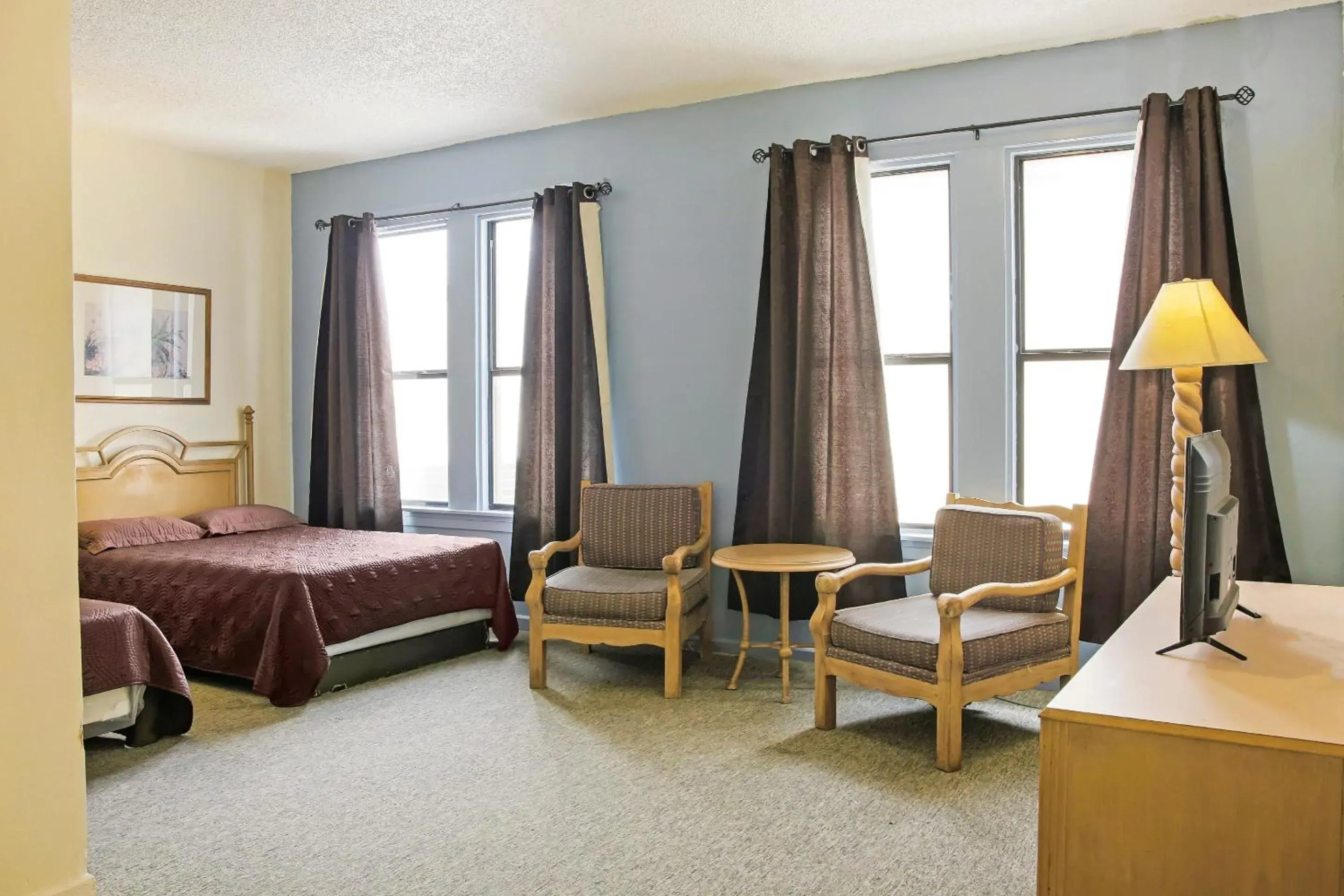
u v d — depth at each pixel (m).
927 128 3.90
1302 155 3.29
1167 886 1.52
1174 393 3.18
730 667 4.07
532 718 3.39
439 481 5.30
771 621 4.24
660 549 4.11
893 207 4.10
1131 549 3.41
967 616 3.16
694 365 4.40
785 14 3.38
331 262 5.25
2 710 1.36
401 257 5.37
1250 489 3.27
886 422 3.92
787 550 3.79
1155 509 3.40
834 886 2.15
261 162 5.32
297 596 3.56
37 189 1.40
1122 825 1.54
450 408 5.09
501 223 5.04
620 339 4.57
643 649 4.42
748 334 4.28
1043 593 3.05
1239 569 3.28
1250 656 1.95
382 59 3.79
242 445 5.35
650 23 3.46
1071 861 1.58
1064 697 1.66
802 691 3.71
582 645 4.48
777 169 4.03
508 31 3.51
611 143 4.57
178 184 5.04
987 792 2.68
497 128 4.73
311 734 3.23
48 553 1.42
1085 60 3.62
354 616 3.77
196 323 5.13
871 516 3.94
